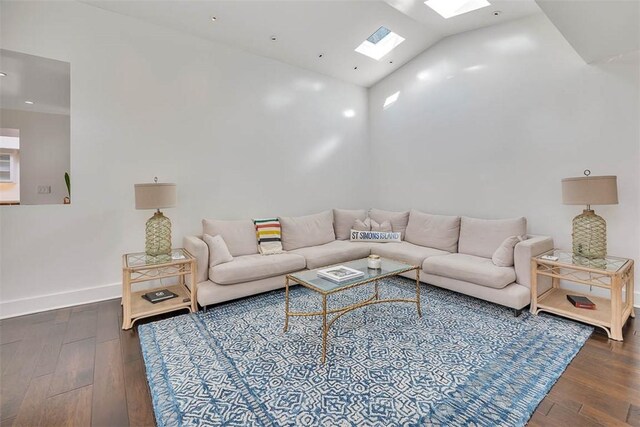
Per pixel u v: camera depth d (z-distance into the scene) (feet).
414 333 7.95
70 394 5.68
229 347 7.32
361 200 17.72
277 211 14.48
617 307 7.45
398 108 16.15
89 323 8.69
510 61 11.77
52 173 16.67
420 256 11.44
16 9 9.07
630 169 9.25
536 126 11.14
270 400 5.50
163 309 9.00
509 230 10.75
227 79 12.84
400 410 5.23
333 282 7.85
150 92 11.13
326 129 16.11
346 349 7.22
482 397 5.50
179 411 5.22
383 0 10.73
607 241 9.77
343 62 14.85
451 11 11.77
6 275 9.13
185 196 11.97
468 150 13.24
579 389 5.67
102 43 10.25
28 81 11.99
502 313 9.12
